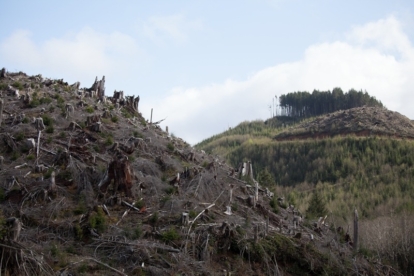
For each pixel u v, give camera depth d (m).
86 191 18.80
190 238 17.77
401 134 94.19
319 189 69.94
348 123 103.25
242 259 18.22
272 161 87.69
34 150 20.92
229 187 23.11
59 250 15.59
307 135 106.56
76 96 28.12
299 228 22.84
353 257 22.27
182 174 22.31
